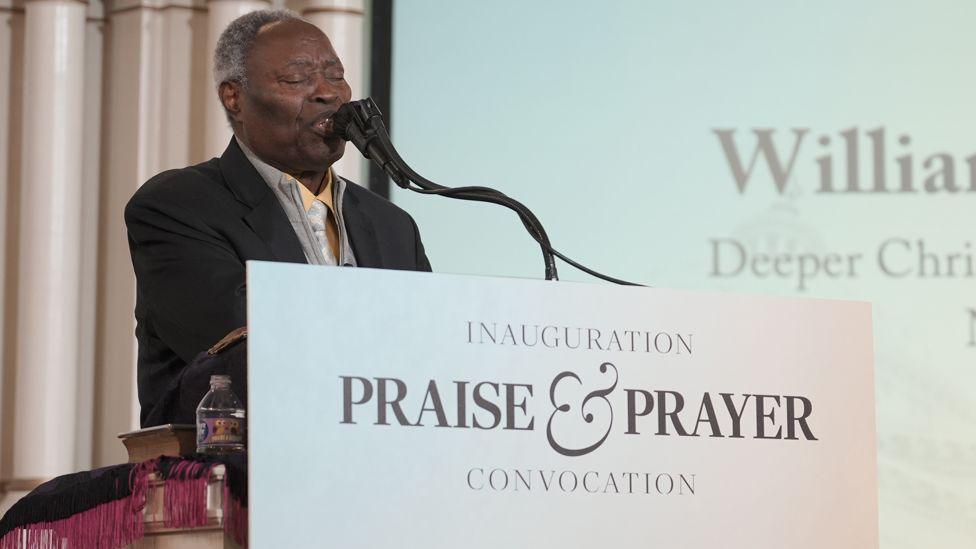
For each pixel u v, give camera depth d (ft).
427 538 12.48
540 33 36.91
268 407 12.15
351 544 12.24
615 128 36.63
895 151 36.24
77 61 36.96
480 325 12.92
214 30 37.22
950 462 35.32
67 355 36.27
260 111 20.45
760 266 36.04
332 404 12.35
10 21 37.81
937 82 36.45
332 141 20.52
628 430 13.35
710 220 36.24
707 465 13.67
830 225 36.04
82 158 37.19
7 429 36.86
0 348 37.06
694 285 36.06
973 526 35.14
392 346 12.61
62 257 36.32
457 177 36.40
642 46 36.86
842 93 36.50
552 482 12.98
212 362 16.31
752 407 13.99
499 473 12.80
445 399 12.71
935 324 35.60
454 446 12.69
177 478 13.87
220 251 19.67
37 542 15.74
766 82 36.65
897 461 35.35
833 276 35.91
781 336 14.28
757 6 36.88
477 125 36.60
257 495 12.01
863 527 14.37
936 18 36.63
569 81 36.78
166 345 20.11
